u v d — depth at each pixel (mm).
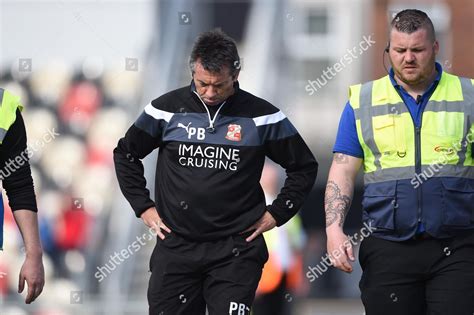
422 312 19125
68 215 42719
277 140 19125
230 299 18750
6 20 46750
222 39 18609
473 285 18547
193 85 19172
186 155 18938
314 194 49594
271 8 51188
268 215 19172
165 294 19172
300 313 37000
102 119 46469
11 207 18703
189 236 19000
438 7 53469
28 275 18281
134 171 19516
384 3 52562
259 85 48125
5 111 18438
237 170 18875
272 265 32406
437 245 18781
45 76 46844
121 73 46719
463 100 19062
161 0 46812
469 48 53438
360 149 19469
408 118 19062
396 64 18797
